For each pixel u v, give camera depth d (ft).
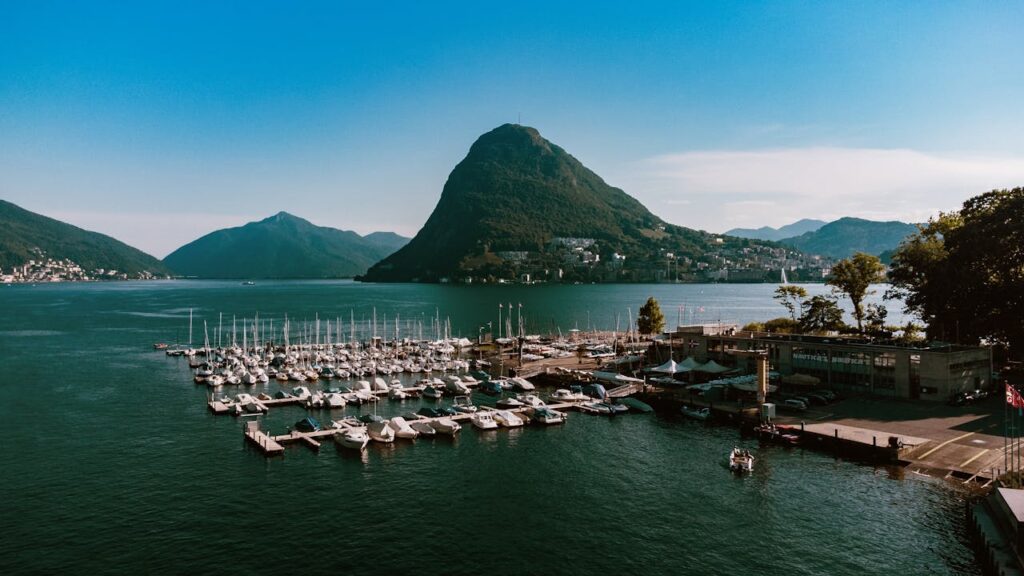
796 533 202.18
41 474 259.19
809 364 388.57
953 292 401.08
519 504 228.63
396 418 327.88
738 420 333.01
